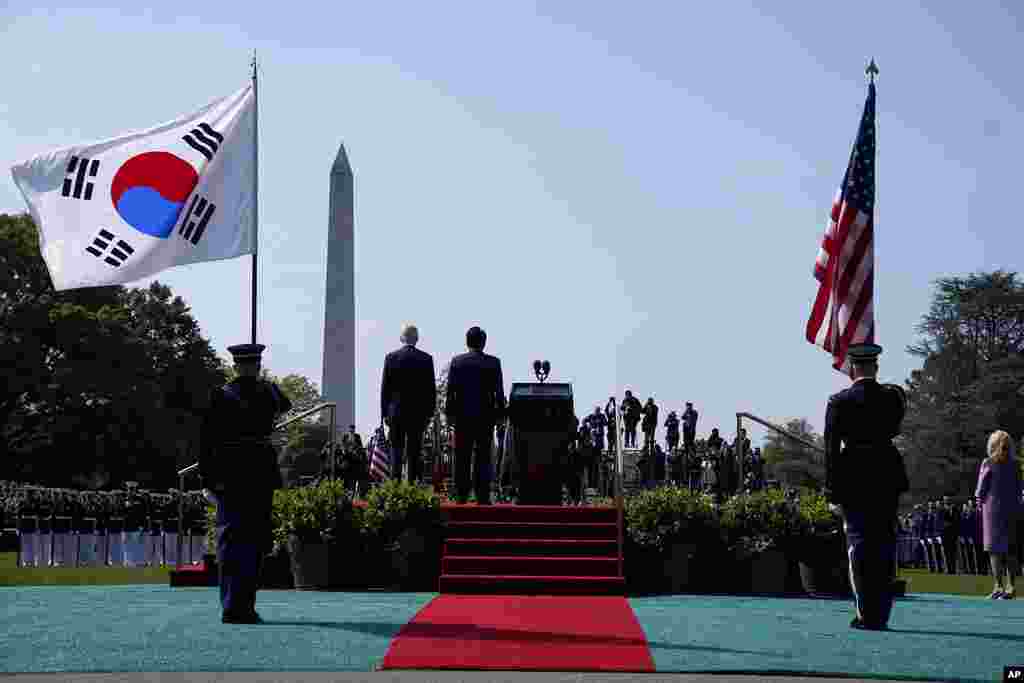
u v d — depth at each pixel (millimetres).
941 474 113625
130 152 19875
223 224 20141
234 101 20391
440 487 32656
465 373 23859
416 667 11266
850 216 21719
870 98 22094
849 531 14992
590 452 35469
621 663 11586
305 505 22203
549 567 21156
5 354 87188
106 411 91188
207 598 18922
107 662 11398
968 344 126062
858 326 21469
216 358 108750
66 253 19469
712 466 46094
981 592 27406
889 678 10883
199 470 14922
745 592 22516
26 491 49719
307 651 12164
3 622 14719
